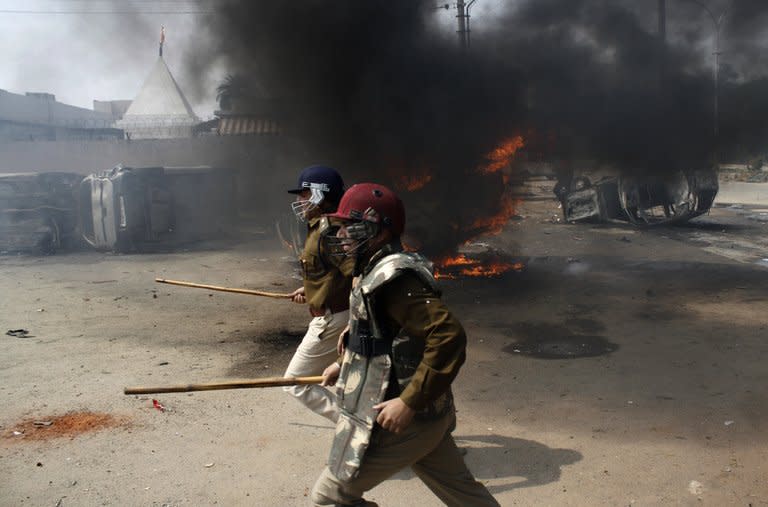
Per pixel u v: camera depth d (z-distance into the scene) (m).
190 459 4.35
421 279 2.46
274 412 5.14
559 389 5.60
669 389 5.52
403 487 3.95
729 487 3.83
